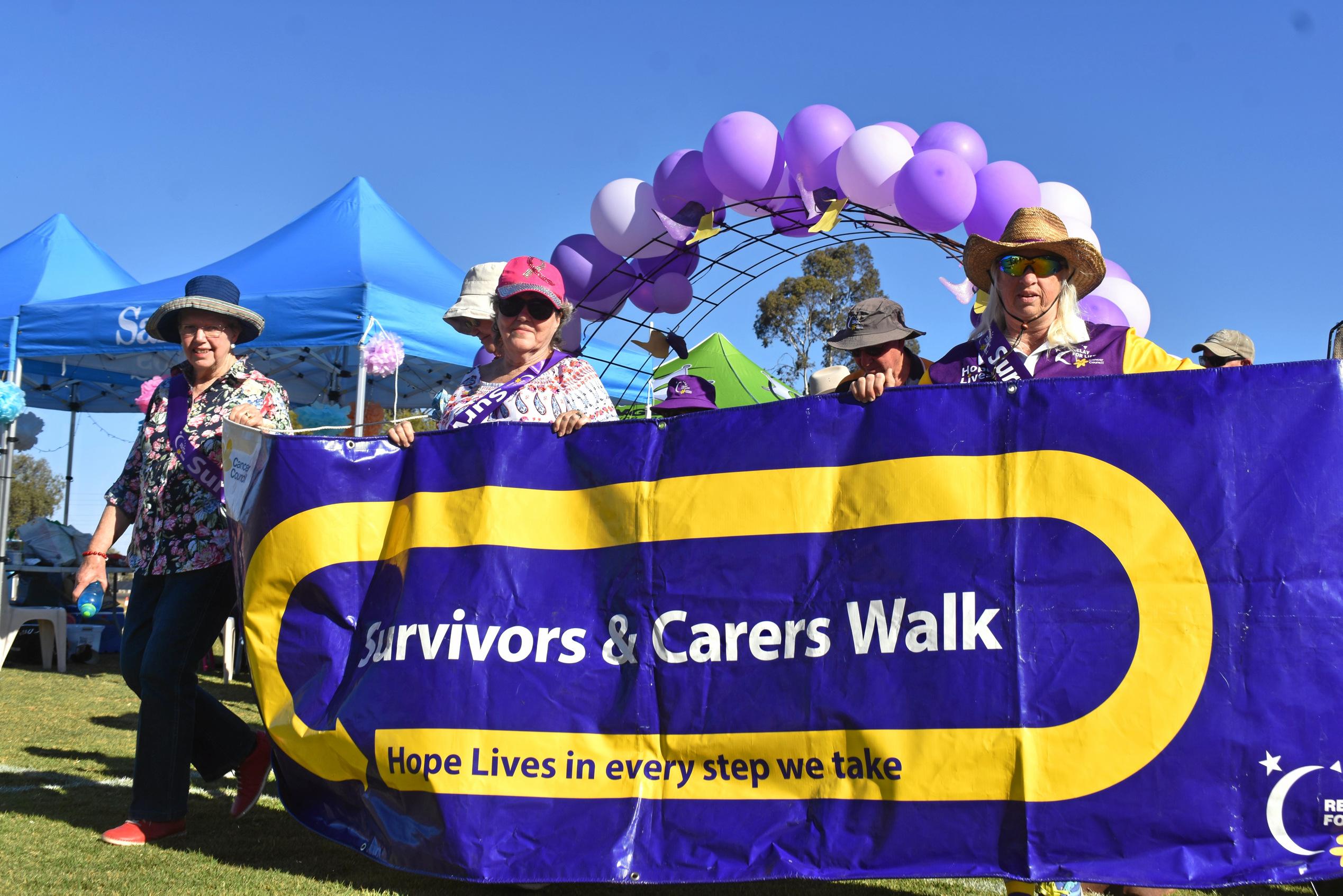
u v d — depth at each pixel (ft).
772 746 9.62
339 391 38.29
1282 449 9.07
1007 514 9.46
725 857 9.48
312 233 31.40
